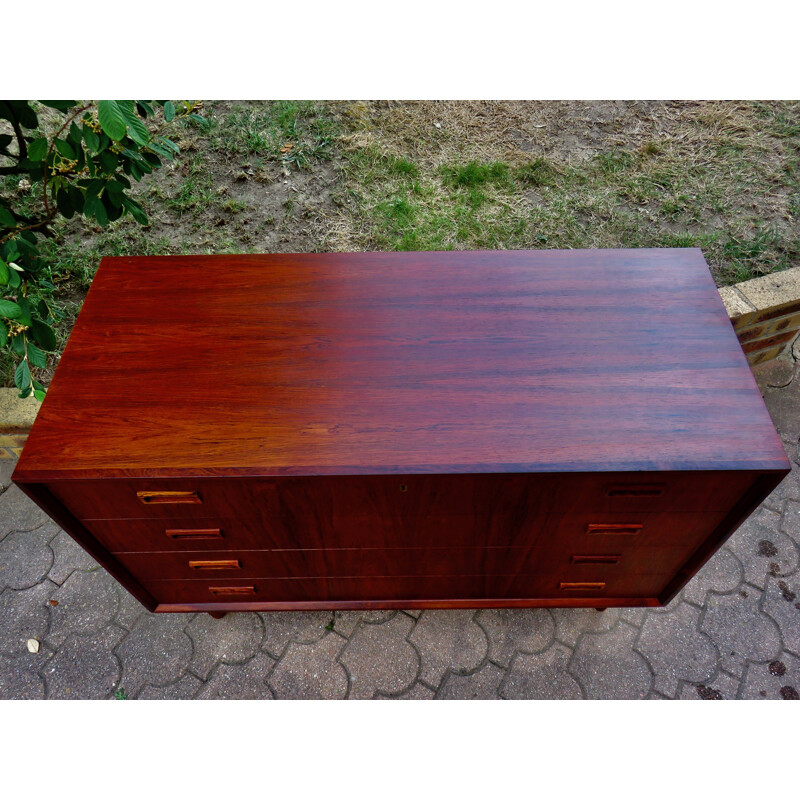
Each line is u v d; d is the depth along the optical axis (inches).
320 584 77.4
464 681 83.8
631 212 127.0
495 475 56.3
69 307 113.0
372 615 89.1
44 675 84.7
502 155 138.9
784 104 147.5
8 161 129.2
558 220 125.8
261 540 67.5
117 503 60.6
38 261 88.2
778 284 101.3
